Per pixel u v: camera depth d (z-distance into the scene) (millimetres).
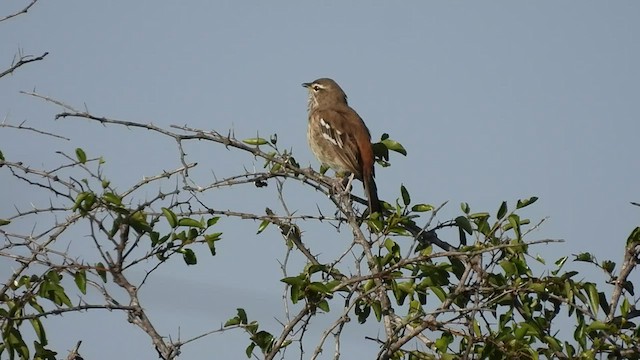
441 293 11203
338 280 11477
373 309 10805
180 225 11602
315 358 10539
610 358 11148
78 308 11070
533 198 11859
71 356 11203
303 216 12477
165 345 11141
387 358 10672
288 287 11602
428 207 12328
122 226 11625
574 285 11250
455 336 10953
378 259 11227
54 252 11312
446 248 12742
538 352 10953
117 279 11414
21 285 11273
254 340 11227
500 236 11938
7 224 11453
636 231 11898
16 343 11070
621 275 11914
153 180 12219
